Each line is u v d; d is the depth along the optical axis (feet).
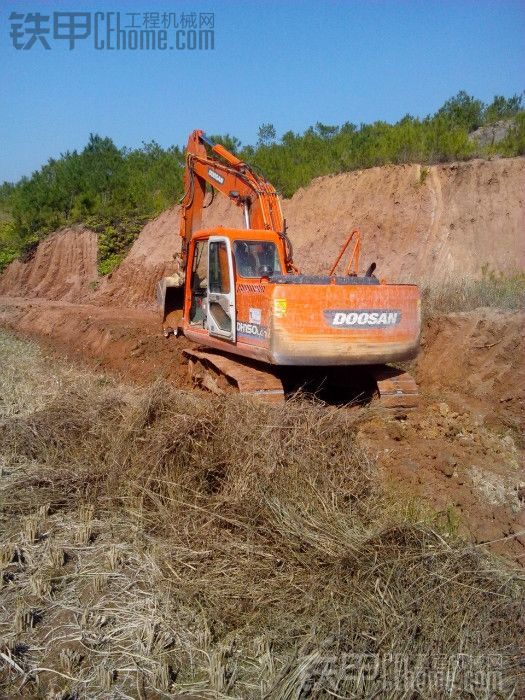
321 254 54.70
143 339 40.04
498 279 42.80
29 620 14.06
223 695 12.35
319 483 17.76
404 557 14.56
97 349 43.78
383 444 22.89
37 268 76.79
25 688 12.48
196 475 18.54
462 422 26.30
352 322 25.02
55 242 76.48
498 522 18.80
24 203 83.92
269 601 14.33
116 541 17.40
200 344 34.40
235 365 28.17
